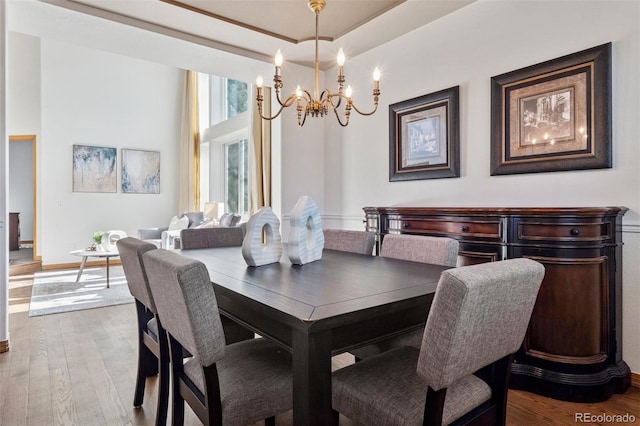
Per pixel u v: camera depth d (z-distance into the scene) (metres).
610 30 2.13
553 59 2.34
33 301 4.02
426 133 3.10
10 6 2.75
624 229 2.09
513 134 2.53
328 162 4.13
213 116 7.29
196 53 3.57
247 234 1.80
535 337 2.10
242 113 6.26
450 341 0.93
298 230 1.85
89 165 6.62
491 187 2.68
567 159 2.27
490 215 2.26
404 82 3.30
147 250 1.63
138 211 7.12
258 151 5.16
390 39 3.39
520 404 1.98
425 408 1.02
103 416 1.86
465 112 2.84
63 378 2.27
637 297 2.07
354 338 1.17
